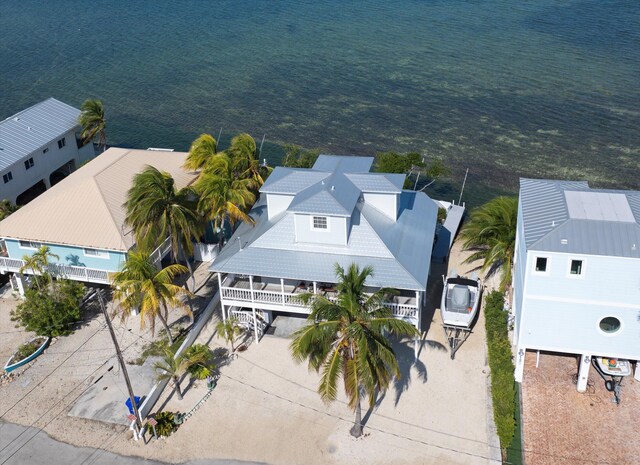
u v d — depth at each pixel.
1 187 56.31
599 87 89.00
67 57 112.81
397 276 37.12
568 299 33.22
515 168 69.06
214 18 133.75
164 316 44.22
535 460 32.06
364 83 94.94
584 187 38.97
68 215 45.34
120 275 37.69
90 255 44.56
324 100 89.62
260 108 87.94
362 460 32.62
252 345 40.94
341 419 35.19
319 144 76.38
